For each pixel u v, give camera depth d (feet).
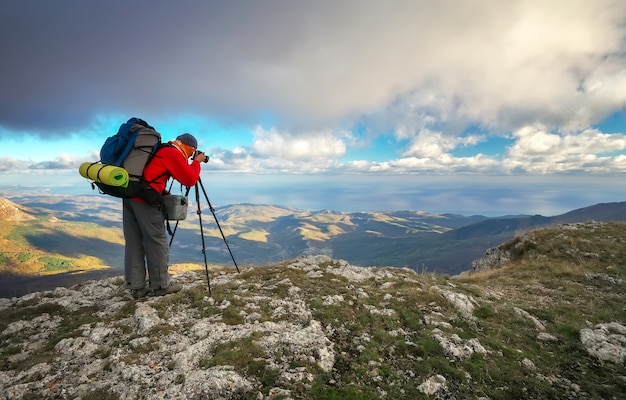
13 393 6.72
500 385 8.00
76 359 7.92
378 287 13.70
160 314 9.88
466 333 10.11
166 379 7.18
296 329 9.58
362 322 10.19
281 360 7.96
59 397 6.70
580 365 9.21
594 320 12.28
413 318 10.69
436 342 9.36
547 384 8.19
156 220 10.12
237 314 10.09
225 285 12.80
